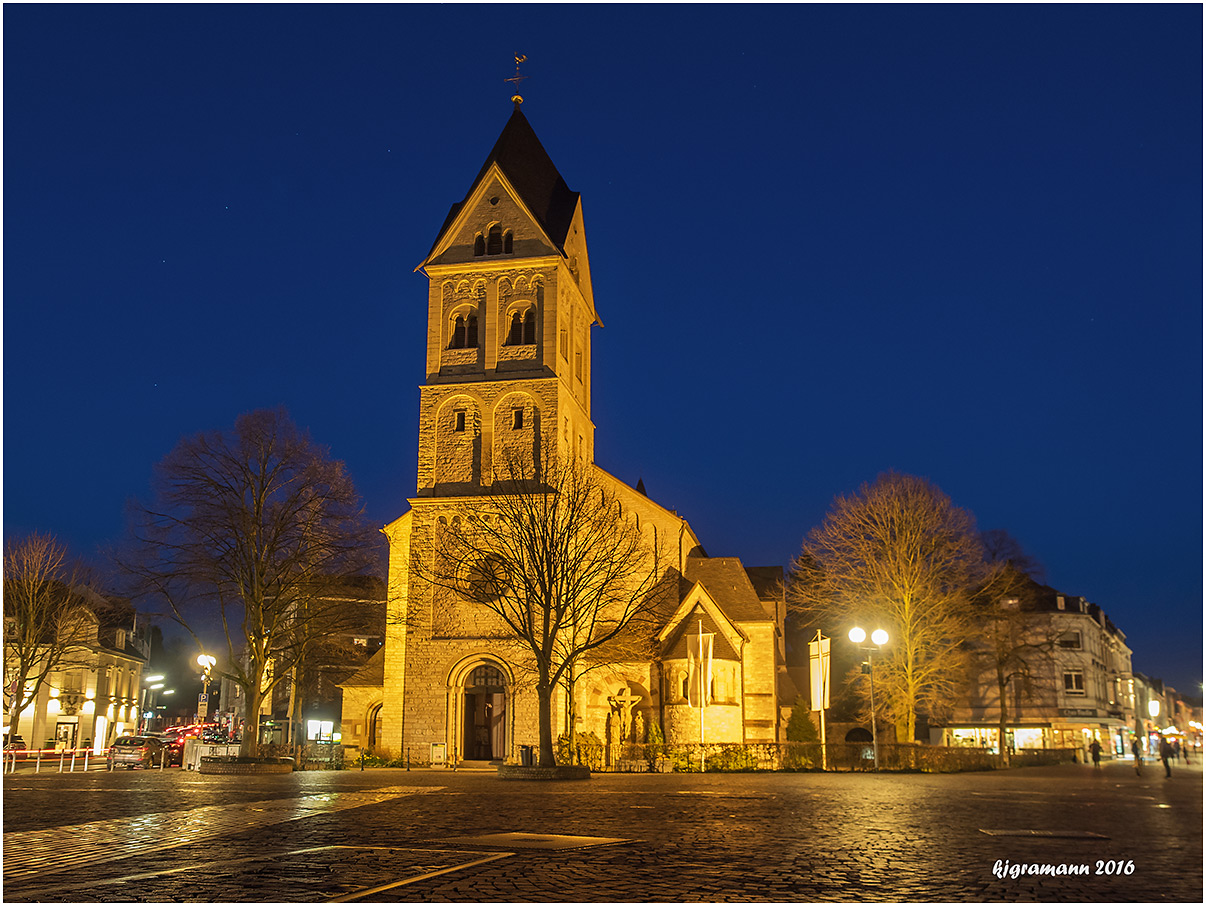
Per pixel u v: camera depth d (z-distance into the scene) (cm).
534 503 5131
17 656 6781
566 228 6250
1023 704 9469
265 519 4597
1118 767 6750
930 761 5147
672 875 1282
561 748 5272
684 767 5009
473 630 5697
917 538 5862
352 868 1330
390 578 6128
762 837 1709
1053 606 9688
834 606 6184
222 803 2464
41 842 1636
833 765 5106
